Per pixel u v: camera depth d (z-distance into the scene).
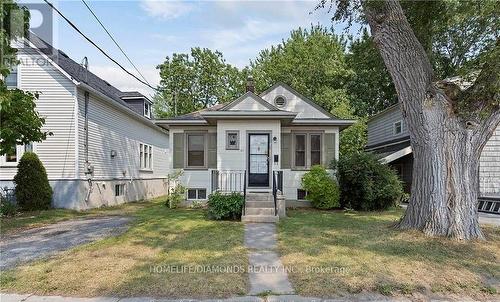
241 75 34.03
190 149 13.56
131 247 6.25
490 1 7.11
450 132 6.62
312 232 7.46
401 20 7.07
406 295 4.11
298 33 30.73
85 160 12.82
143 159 20.16
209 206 9.84
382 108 28.72
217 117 12.16
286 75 28.02
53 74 12.25
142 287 4.27
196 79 32.38
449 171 6.61
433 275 4.66
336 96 25.80
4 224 9.25
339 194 12.37
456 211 6.54
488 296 4.12
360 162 12.12
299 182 13.46
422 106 6.82
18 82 12.11
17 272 4.87
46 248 6.49
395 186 12.04
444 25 9.52
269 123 12.55
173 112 31.81
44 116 12.18
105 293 4.13
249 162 12.57
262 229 7.95
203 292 4.14
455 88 6.69
